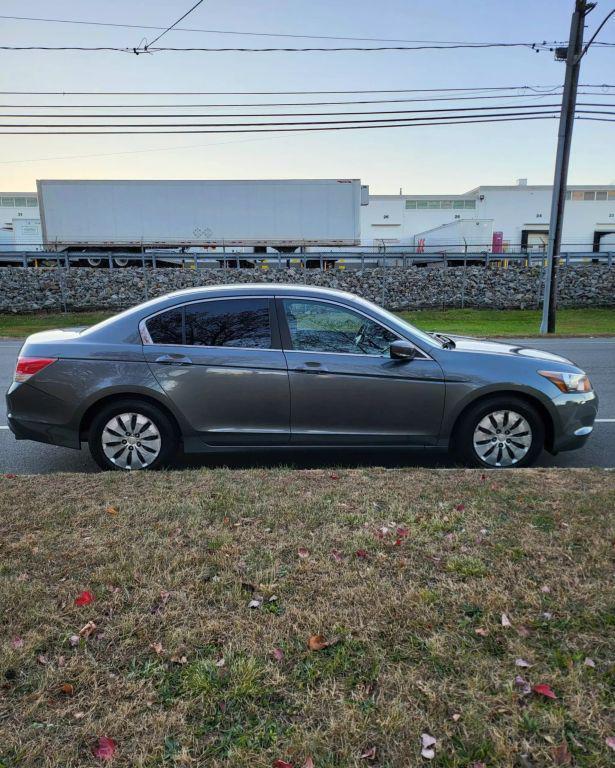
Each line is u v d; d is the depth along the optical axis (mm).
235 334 4695
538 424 4746
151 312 4734
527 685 2043
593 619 2393
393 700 1985
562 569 2777
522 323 20375
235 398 4621
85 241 24078
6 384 8953
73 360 4613
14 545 3035
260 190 24469
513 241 44594
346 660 2176
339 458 5270
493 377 4645
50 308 22062
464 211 45188
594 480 4082
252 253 27906
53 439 4684
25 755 1772
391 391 4633
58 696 2008
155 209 24141
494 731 1854
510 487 3920
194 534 3168
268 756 1773
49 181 23531
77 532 3199
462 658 2182
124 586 2648
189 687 2039
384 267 24703
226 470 4406
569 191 44375
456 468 4594
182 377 4594
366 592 2602
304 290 4801
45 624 2375
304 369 4598
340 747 1808
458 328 18656
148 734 1856
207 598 2559
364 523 3311
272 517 3389
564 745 1796
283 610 2477
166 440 4695
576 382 4777
